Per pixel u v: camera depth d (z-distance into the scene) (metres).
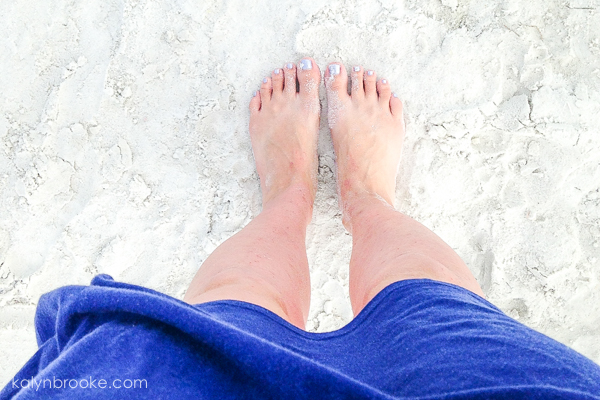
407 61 1.28
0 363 1.31
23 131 1.28
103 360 0.40
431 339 0.55
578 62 1.24
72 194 1.28
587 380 0.44
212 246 1.29
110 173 1.28
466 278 0.82
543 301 1.28
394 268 0.81
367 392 0.40
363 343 0.62
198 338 0.41
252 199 1.32
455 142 1.26
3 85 1.29
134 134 1.29
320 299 1.32
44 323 0.61
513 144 1.25
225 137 1.31
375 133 1.28
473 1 1.25
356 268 0.99
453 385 0.44
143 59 1.28
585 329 1.29
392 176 1.28
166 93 1.29
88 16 1.28
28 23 1.28
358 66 1.31
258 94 1.32
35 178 1.27
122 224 1.29
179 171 1.30
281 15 1.26
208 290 0.75
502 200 1.27
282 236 1.02
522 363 0.47
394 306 0.68
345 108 1.30
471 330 0.55
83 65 1.28
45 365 0.49
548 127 1.22
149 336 0.41
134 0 1.26
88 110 1.28
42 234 1.28
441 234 1.30
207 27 1.27
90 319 0.45
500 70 1.24
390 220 1.03
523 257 1.28
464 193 1.28
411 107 1.29
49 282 1.29
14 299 1.29
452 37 1.25
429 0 1.25
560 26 1.24
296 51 1.29
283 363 0.41
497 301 1.31
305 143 1.29
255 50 1.29
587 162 1.24
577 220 1.26
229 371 0.40
